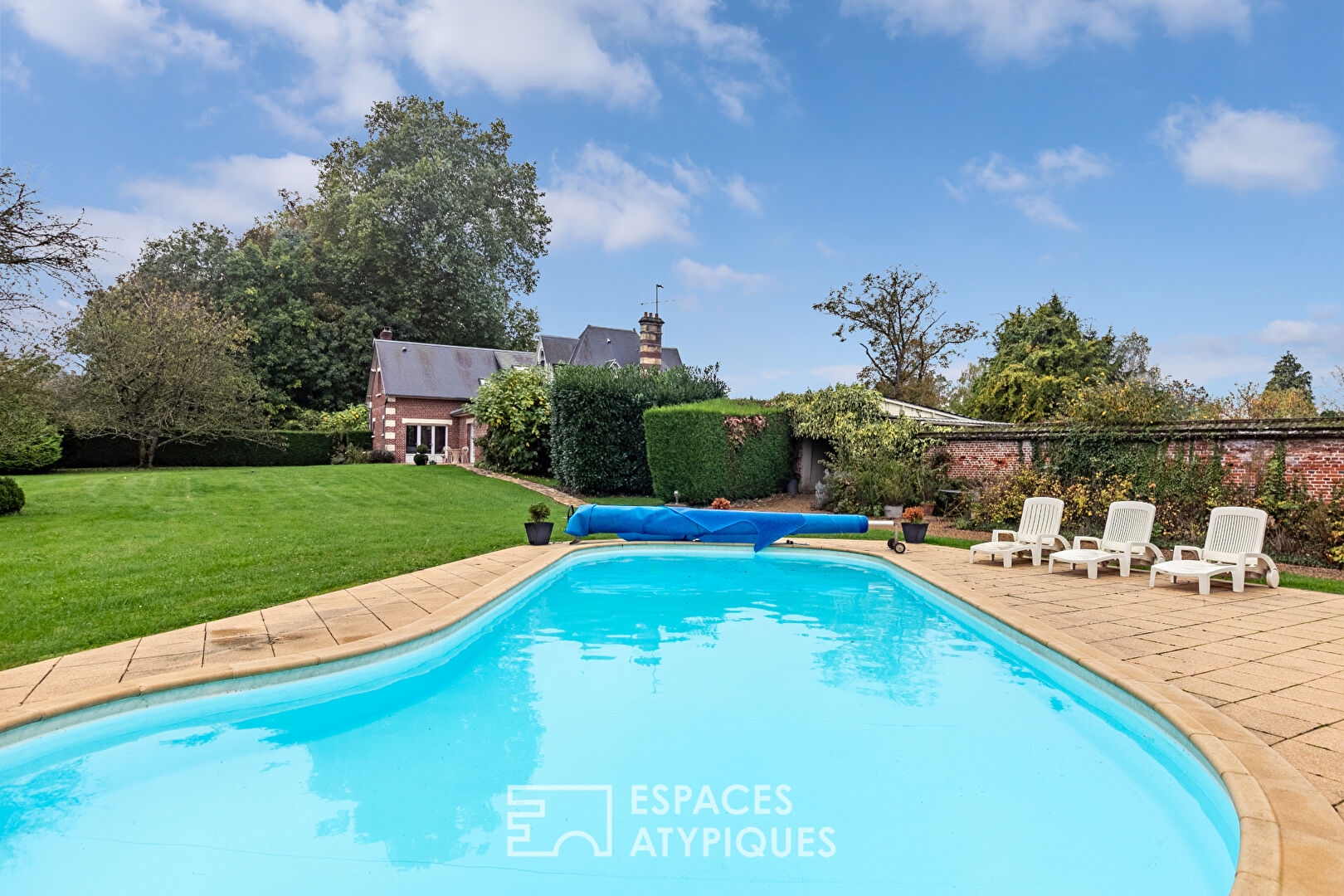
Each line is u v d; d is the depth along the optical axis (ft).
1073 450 43.16
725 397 73.56
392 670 17.48
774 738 13.79
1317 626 20.34
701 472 56.90
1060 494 43.45
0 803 11.23
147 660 15.83
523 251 154.61
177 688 14.40
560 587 30.09
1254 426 34.68
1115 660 16.24
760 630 23.04
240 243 144.05
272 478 68.33
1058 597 24.93
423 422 112.06
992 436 49.62
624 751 13.21
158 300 98.84
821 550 38.29
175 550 31.50
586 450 63.62
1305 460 32.94
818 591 29.84
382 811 10.97
